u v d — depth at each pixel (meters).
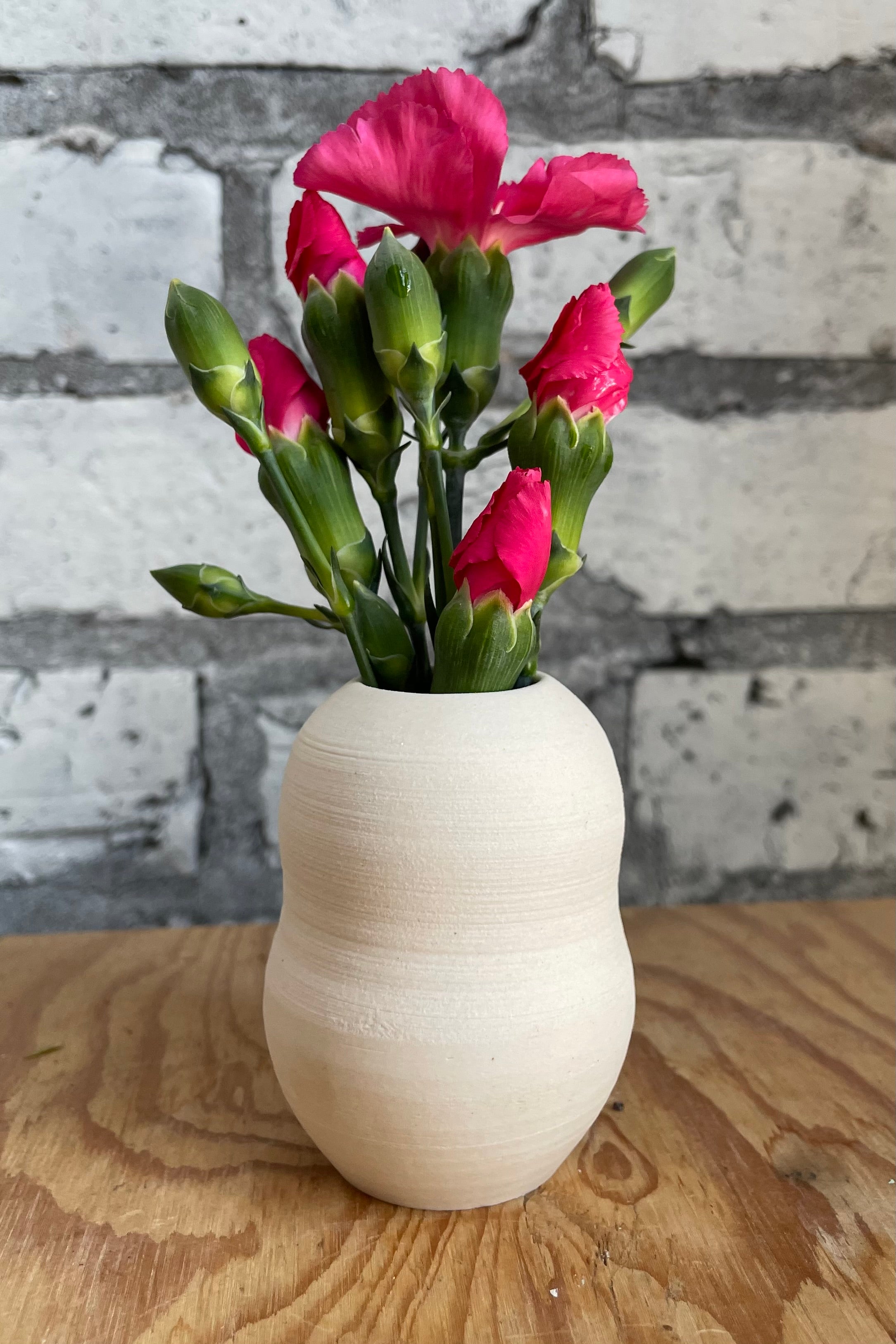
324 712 0.35
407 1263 0.33
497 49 0.54
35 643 0.57
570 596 0.59
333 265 0.34
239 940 0.57
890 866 0.63
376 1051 0.32
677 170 0.56
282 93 0.54
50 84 0.53
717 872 0.62
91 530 0.56
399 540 0.37
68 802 0.58
